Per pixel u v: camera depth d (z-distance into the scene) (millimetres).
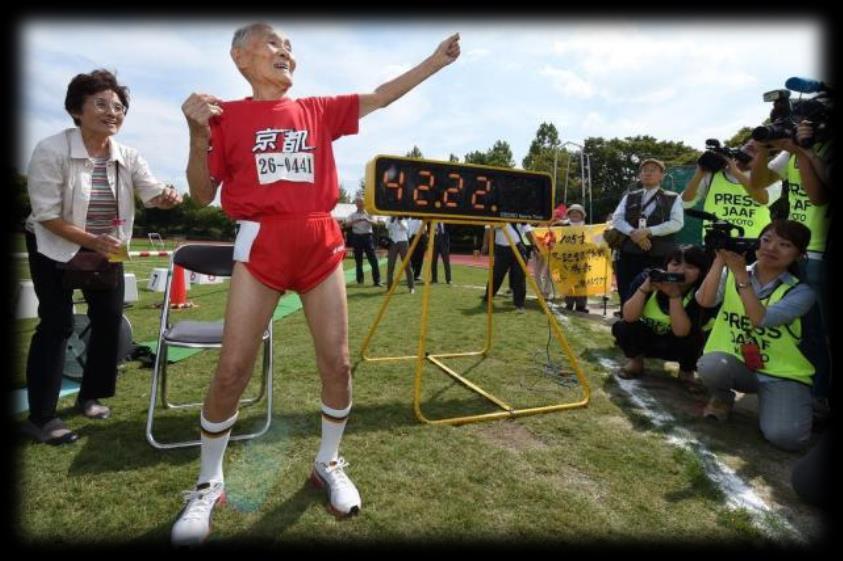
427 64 2094
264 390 3047
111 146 2623
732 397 2875
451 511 1880
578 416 2902
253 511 1859
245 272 1772
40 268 2463
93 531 1727
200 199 1802
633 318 3492
